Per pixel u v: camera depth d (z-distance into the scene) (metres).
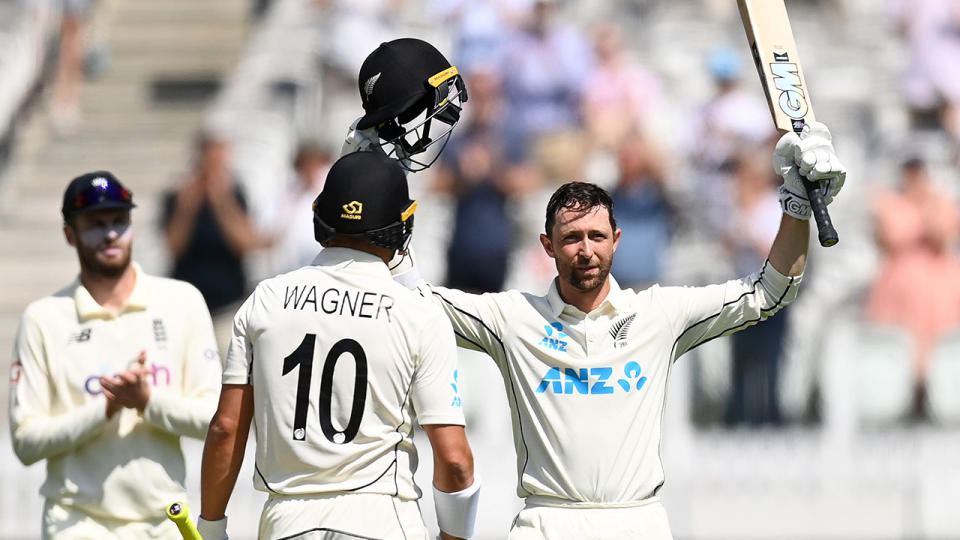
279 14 59.38
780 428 40.62
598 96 45.78
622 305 18.73
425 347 16.75
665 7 59.62
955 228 42.06
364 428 16.53
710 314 18.95
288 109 53.56
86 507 20.47
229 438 16.98
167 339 21.03
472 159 40.91
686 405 39.84
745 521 39.72
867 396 40.81
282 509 16.58
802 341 40.94
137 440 20.61
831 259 46.12
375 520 16.44
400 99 17.78
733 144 42.28
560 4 56.03
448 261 40.84
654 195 40.53
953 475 40.03
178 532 20.81
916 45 51.41
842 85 57.59
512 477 38.62
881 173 49.72
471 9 46.84
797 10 61.97
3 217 52.97
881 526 39.97
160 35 62.38
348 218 16.80
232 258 39.97
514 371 18.73
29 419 20.53
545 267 43.72
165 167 55.59
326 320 16.61
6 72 54.94
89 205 20.64
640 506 18.47
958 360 41.28
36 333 20.86
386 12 49.66
